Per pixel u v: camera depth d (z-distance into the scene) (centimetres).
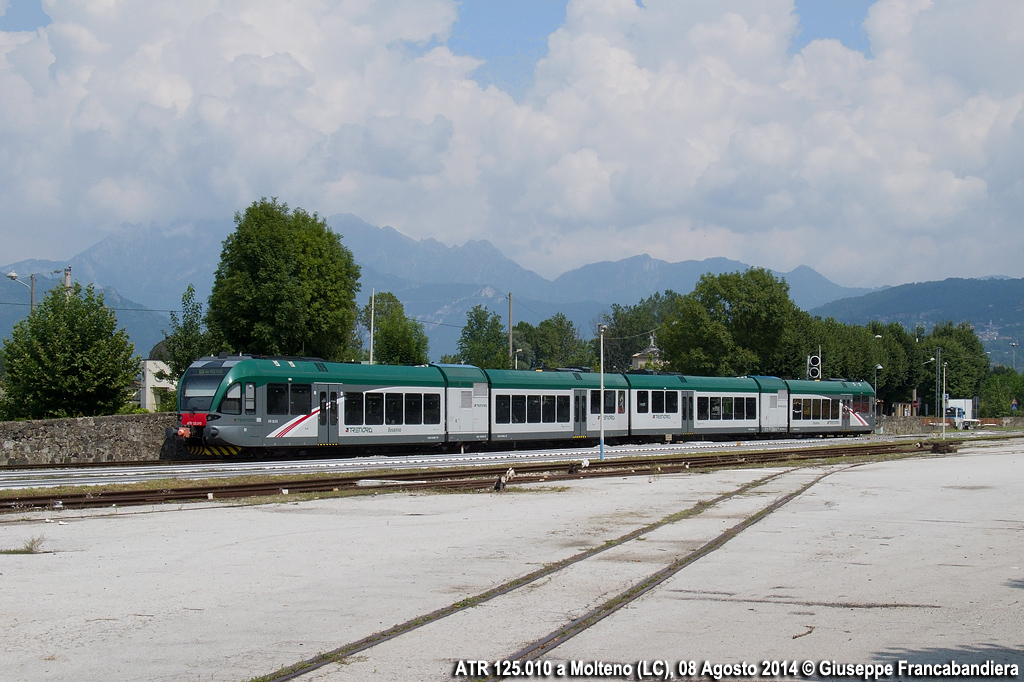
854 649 947
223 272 5631
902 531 1841
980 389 14750
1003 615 1101
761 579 1316
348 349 7419
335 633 999
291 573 1345
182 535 1734
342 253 6438
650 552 1546
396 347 7781
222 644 952
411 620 1058
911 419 9231
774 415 6038
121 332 4369
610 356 15388
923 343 12625
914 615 1098
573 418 4862
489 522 1948
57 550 1548
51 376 4134
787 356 9606
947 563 1463
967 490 2753
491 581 1286
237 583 1270
